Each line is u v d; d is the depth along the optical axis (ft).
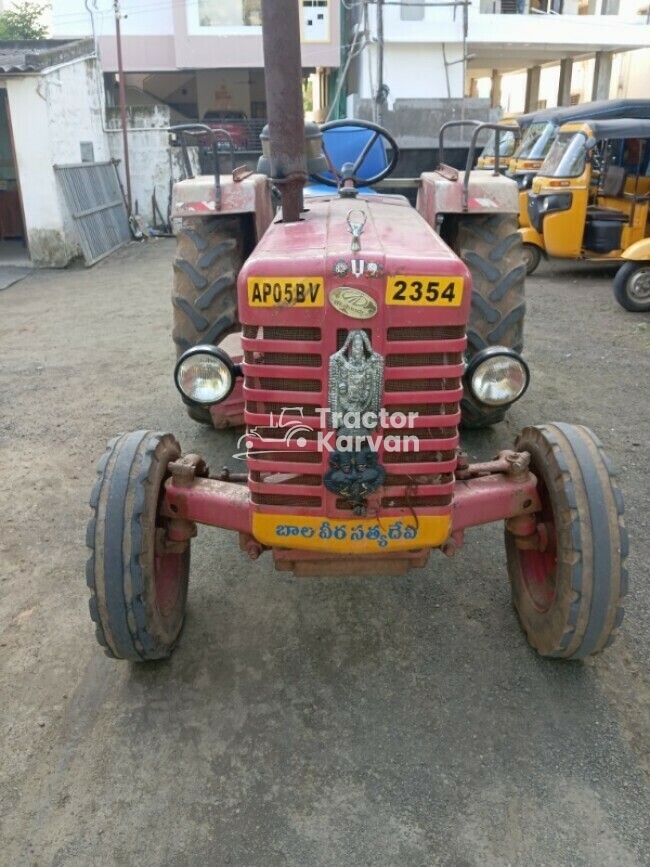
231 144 14.82
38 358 22.27
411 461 7.86
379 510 7.91
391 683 9.10
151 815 7.45
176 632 9.55
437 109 43.21
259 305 7.22
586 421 16.52
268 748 8.20
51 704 8.89
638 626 9.95
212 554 11.93
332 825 7.28
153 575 8.52
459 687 9.00
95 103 47.65
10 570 11.57
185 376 8.86
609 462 8.40
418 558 8.55
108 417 17.29
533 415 16.83
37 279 36.78
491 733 8.32
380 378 7.34
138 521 8.23
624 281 26.27
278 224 9.29
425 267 7.07
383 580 11.16
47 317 27.86
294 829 7.25
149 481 8.44
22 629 10.24
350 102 50.42
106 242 44.98
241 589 11.02
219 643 9.87
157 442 8.79
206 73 68.74
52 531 12.65
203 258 14.37
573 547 8.07
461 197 13.43
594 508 8.11
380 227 8.81
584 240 33.47
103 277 36.76
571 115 41.14
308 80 77.25
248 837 7.19
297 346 7.30
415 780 7.75
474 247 14.14
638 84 83.20
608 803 7.45
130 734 8.43
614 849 6.98
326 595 10.85
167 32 64.08
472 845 7.05
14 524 12.87
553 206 32.63
